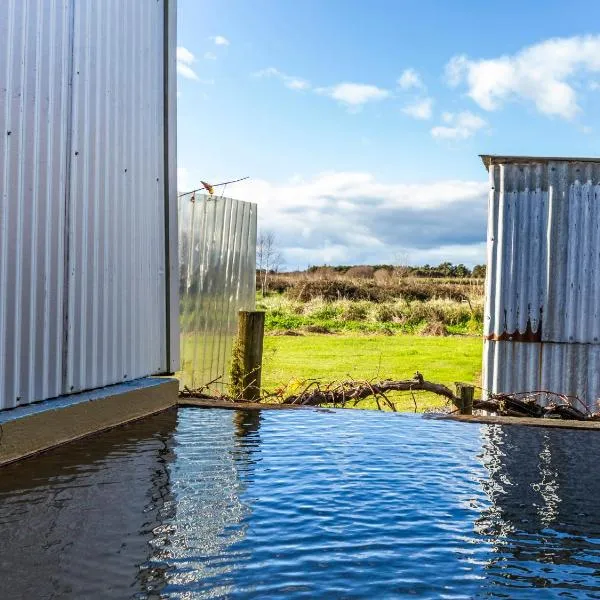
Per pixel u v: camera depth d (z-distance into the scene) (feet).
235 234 27.50
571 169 25.59
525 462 14.08
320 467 13.34
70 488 11.53
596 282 25.57
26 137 14.34
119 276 18.80
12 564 8.33
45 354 15.21
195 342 25.38
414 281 78.64
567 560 9.01
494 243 26.23
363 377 31.53
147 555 8.73
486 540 9.62
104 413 16.58
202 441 15.53
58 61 15.56
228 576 8.20
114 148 18.44
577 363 25.67
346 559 8.81
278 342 43.86
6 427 13.00
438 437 16.53
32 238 14.61
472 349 41.47
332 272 104.17
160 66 21.93
